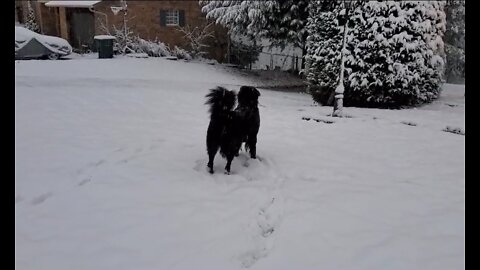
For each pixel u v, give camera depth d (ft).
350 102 35.83
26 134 21.29
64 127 23.07
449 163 18.80
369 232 12.15
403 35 32.96
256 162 18.56
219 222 12.73
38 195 14.32
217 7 60.85
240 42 70.79
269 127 24.94
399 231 12.24
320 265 10.50
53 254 10.77
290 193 15.01
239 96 17.04
